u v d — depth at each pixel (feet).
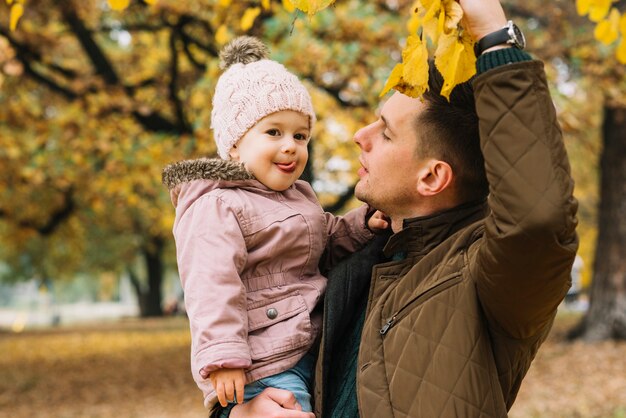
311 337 7.33
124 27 38.63
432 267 6.61
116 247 111.65
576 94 45.11
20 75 38.81
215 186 7.54
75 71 39.37
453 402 6.03
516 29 5.93
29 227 53.62
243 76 7.88
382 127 7.27
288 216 7.55
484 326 6.23
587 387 34.19
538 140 5.60
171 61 37.11
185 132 37.32
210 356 6.84
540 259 5.58
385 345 6.47
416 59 5.78
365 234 7.95
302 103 7.89
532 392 34.01
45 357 65.16
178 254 7.42
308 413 6.77
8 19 36.45
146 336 88.02
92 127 38.34
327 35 30.78
